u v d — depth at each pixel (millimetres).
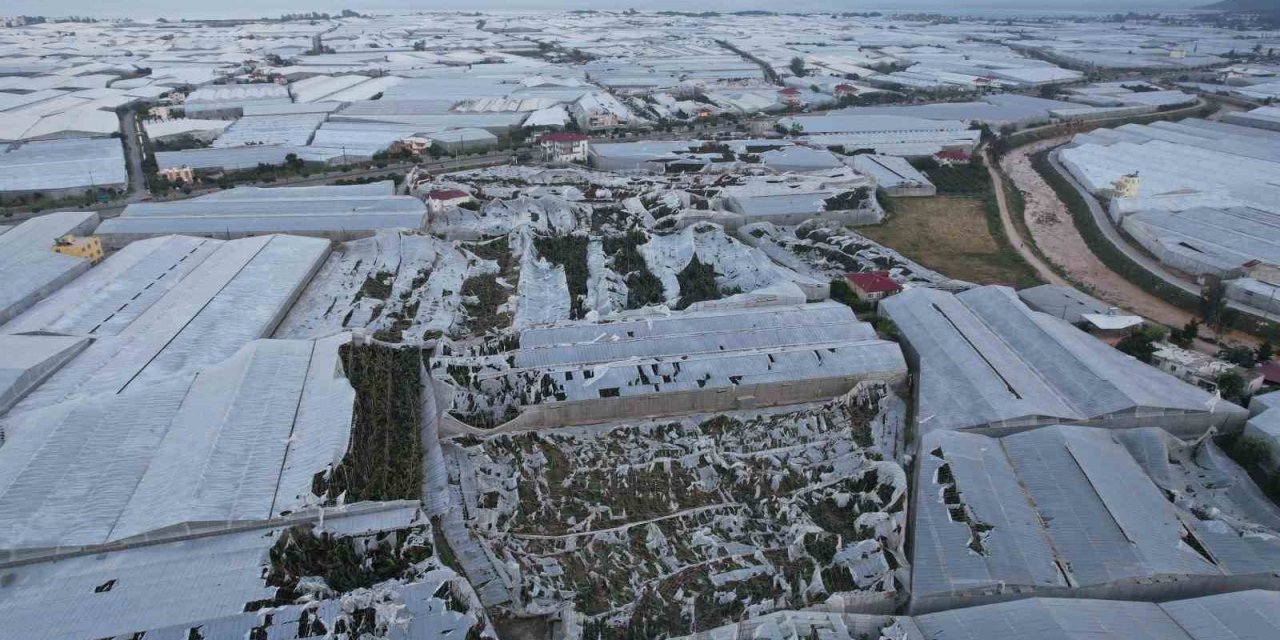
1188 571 42031
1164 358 66438
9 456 46469
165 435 49750
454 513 47250
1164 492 49250
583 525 47625
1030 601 39469
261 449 48188
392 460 50656
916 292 76125
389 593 38125
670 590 42438
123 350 62375
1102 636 37000
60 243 85438
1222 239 94500
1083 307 77688
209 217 97500
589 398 57812
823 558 44594
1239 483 51250
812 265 90688
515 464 53094
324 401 53531
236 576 38812
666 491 51125
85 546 40500
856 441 56906
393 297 77062
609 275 82688
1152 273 89812
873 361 63188
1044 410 56125
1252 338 74375
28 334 64562
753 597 42000
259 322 68938
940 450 51188
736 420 58875
